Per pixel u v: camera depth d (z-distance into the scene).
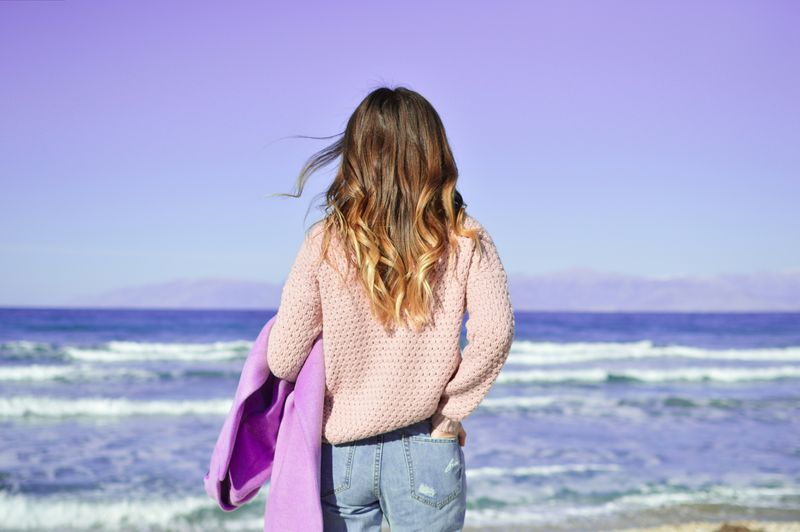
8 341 31.03
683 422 12.65
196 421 11.85
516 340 40.44
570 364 25.81
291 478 1.96
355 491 2.01
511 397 16.16
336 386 2.01
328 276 1.96
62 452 9.29
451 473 2.02
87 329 38.66
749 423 12.62
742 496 7.62
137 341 32.53
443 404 2.02
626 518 6.78
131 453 9.25
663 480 8.24
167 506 6.77
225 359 24.05
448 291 1.99
